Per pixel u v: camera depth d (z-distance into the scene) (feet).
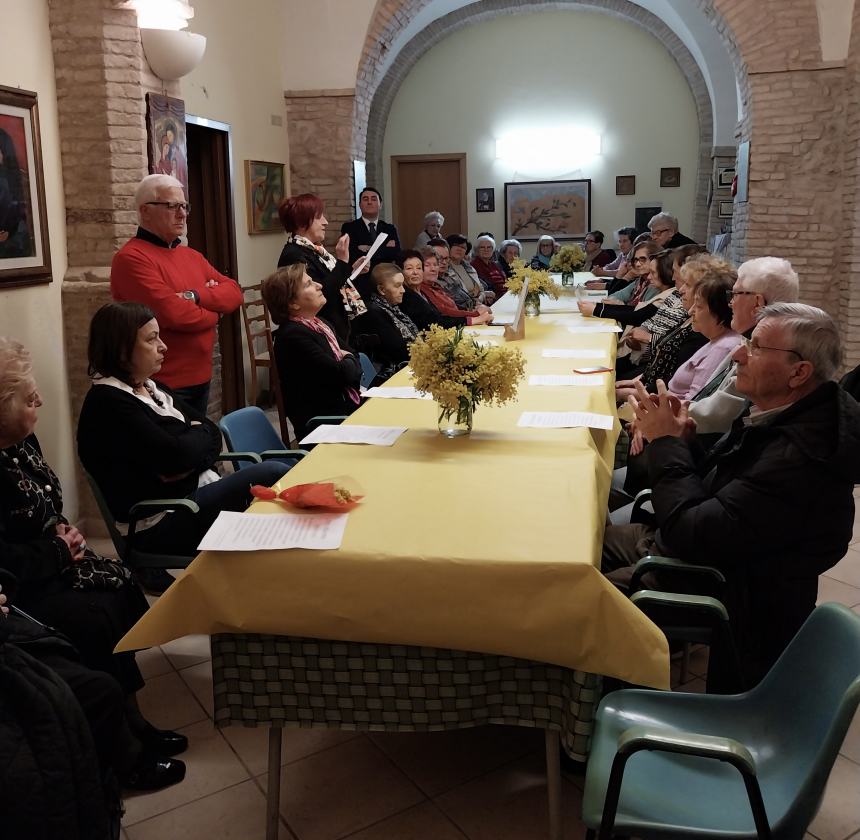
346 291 17.07
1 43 13.00
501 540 6.63
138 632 6.59
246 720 7.03
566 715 6.51
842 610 5.71
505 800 8.10
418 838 7.61
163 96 16.35
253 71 23.52
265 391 25.17
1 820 5.77
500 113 43.06
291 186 26.35
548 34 42.09
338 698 6.86
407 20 27.48
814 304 23.15
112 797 6.84
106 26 14.39
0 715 5.95
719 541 7.45
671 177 42.42
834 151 22.36
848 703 4.94
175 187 13.69
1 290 13.04
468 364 9.26
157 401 10.58
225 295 14.55
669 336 14.47
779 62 22.34
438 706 6.75
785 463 7.22
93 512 15.40
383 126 43.39
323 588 6.50
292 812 7.97
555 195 43.37
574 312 20.06
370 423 10.28
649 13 39.86
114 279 13.60
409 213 44.50
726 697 6.55
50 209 14.44
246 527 6.97
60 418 14.75
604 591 6.17
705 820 5.57
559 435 9.50
